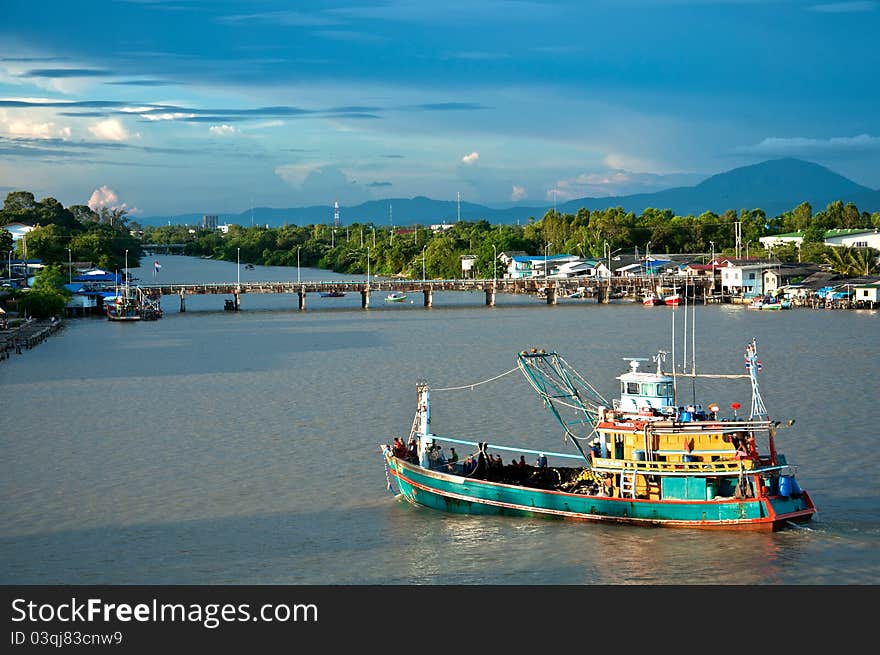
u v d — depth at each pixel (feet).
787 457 202.69
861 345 391.65
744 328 471.21
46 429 243.60
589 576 144.25
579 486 173.47
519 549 154.40
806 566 146.00
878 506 170.30
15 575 145.38
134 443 226.38
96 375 338.54
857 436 220.23
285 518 169.48
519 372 324.19
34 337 445.37
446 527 164.35
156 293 629.92
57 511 173.88
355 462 206.18
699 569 145.89
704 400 270.26
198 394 294.87
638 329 476.13
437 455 186.91
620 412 168.35
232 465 204.54
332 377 325.62
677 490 161.68
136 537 160.45
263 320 561.43
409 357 376.27
